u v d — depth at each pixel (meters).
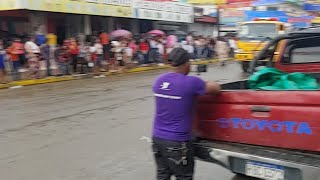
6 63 16.80
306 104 3.58
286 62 6.21
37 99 12.62
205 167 5.65
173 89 3.80
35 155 6.38
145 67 23.69
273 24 20.02
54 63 18.58
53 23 23.31
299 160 3.55
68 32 24.17
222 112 4.13
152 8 27.94
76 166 5.80
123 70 21.86
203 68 5.95
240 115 4.00
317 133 3.53
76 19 24.22
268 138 3.83
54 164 5.91
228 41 31.77
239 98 4.00
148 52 24.55
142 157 6.15
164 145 3.85
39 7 19.30
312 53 6.04
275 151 3.78
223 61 26.33
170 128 3.83
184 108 3.81
